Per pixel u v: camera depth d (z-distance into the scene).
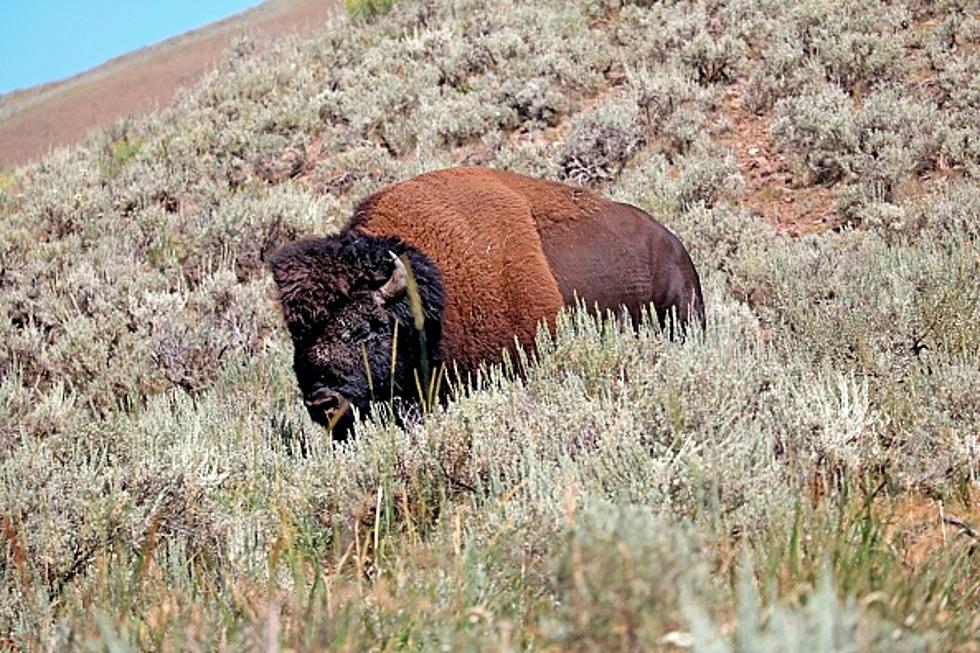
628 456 7.64
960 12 26.92
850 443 8.73
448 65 31.02
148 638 5.66
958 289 13.07
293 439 11.48
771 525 6.13
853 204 20.69
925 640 3.76
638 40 30.16
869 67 25.22
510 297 11.59
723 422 8.55
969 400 9.66
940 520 6.96
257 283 20.23
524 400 9.88
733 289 17.95
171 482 8.62
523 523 6.43
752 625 3.37
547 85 28.28
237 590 6.30
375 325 10.45
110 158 33.38
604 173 24.23
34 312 20.62
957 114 22.27
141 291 20.95
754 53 28.16
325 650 4.58
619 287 12.66
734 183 22.34
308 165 28.61
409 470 8.66
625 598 3.75
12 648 6.77
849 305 13.70
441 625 4.95
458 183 12.14
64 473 9.23
